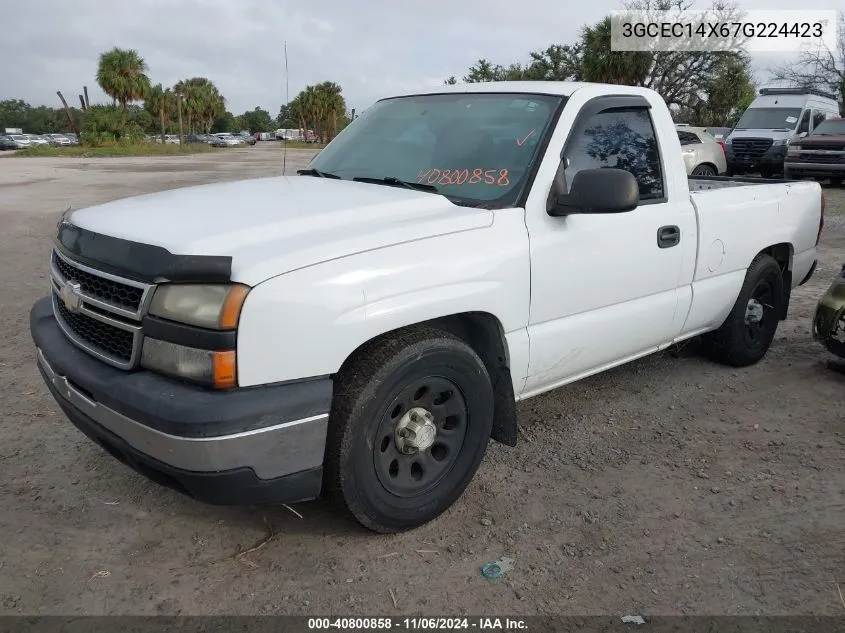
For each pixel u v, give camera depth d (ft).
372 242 8.93
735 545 9.87
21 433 12.85
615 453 12.48
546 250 10.75
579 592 8.91
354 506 9.22
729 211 14.34
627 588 8.99
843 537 10.05
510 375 10.80
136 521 10.25
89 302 8.99
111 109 156.25
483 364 10.47
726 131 73.00
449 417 10.23
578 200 10.34
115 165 94.89
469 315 10.34
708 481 11.55
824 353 17.58
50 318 10.66
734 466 12.03
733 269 14.88
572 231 11.14
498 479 11.56
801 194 16.66
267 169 83.66
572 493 11.17
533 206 10.65
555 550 9.73
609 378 15.88
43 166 92.32
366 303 8.70
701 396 14.93
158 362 8.25
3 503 10.61
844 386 15.48
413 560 9.49
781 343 18.39
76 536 9.87
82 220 9.89
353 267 8.65
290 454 8.39
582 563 9.46
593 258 11.51
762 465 12.07
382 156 12.41
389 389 9.13
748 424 13.64
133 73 161.89
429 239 9.45
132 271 8.39
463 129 11.98
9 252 29.40
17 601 8.58
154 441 8.11
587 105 11.72
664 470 11.90
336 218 9.34
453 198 10.89
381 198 10.23
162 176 71.77
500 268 10.14
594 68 110.52
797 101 61.52
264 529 10.12
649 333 13.21
